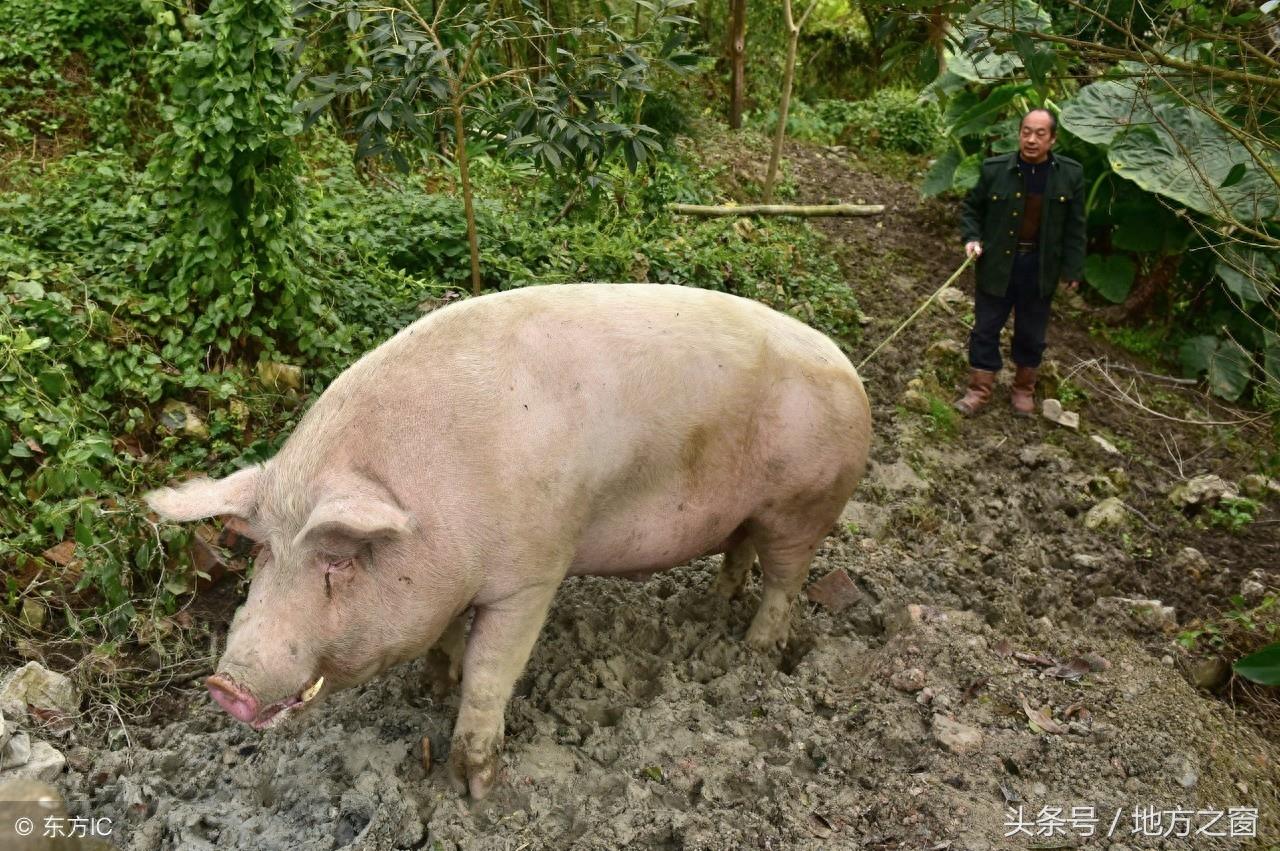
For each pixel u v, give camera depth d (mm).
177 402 5113
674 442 3676
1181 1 4098
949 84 10422
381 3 5316
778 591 4375
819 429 3945
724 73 14289
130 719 3977
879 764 3793
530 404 3379
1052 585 5523
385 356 3404
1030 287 7297
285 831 3340
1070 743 3990
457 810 3422
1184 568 6105
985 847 3414
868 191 12008
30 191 6363
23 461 4629
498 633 3463
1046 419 7621
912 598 4953
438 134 6746
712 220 8742
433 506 3205
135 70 7840
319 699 3223
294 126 5336
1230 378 8531
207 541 4621
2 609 4203
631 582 4762
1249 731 4742
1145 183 8672
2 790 2992
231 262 5328
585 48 6070
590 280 6910
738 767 3652
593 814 3418
